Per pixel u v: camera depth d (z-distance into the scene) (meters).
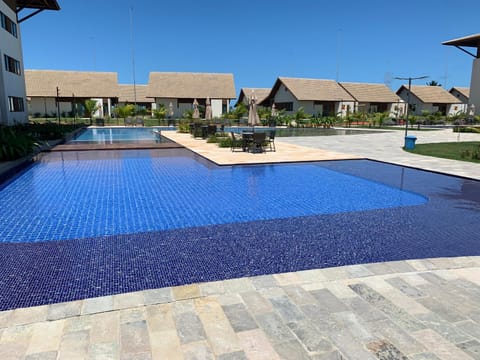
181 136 18.73
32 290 3.08
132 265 3.59
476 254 3.90
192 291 2.87
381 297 2.79
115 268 3.52
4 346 2.19
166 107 42.91
